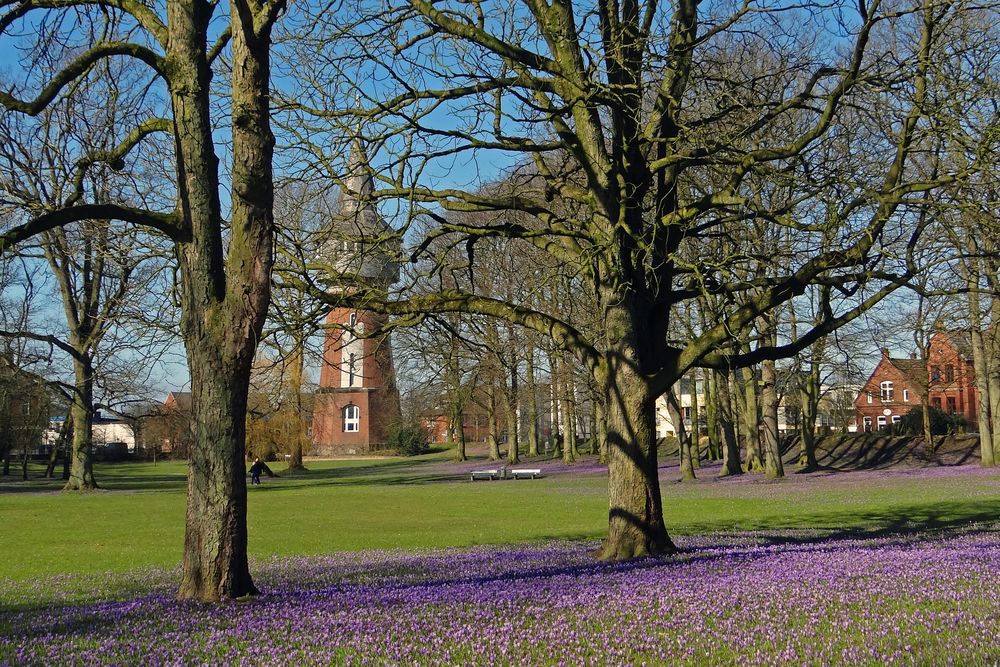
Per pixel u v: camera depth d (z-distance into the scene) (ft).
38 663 20.95
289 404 213.66
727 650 20.95
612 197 44.68
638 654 20.90
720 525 71.97
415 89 41.01
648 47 44.62
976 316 126.93
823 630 22.62
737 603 26.37
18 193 43.45
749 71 58.13
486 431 405.39
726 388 153.17
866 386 156.66
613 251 43.24
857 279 41.70
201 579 29.94
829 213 42.73
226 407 30.27
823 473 149.89
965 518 68.74
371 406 316.40
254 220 30.37
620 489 44.80
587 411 245.86
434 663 20.31
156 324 50.62
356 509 108.37
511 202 46.62
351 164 43.32
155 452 310.86
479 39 39.55
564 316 97.40
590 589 30.07
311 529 83.51
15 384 139.13
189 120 30.30
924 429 178.70
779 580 30.35
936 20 42.50
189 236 30.53
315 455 314.76
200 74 30.50
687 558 40.11
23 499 132.98
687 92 53.93
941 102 43.45
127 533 83.05
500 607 26.91
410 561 48.62
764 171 43.60
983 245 57.93
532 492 133.08
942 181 39.75
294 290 48.29
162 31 31.37
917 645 20.79
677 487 130.00
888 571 31.42
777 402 136.56
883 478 129.08
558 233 46.73
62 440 177.37
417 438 312.09
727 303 46.60
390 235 44.09
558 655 20.88
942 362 182.50
